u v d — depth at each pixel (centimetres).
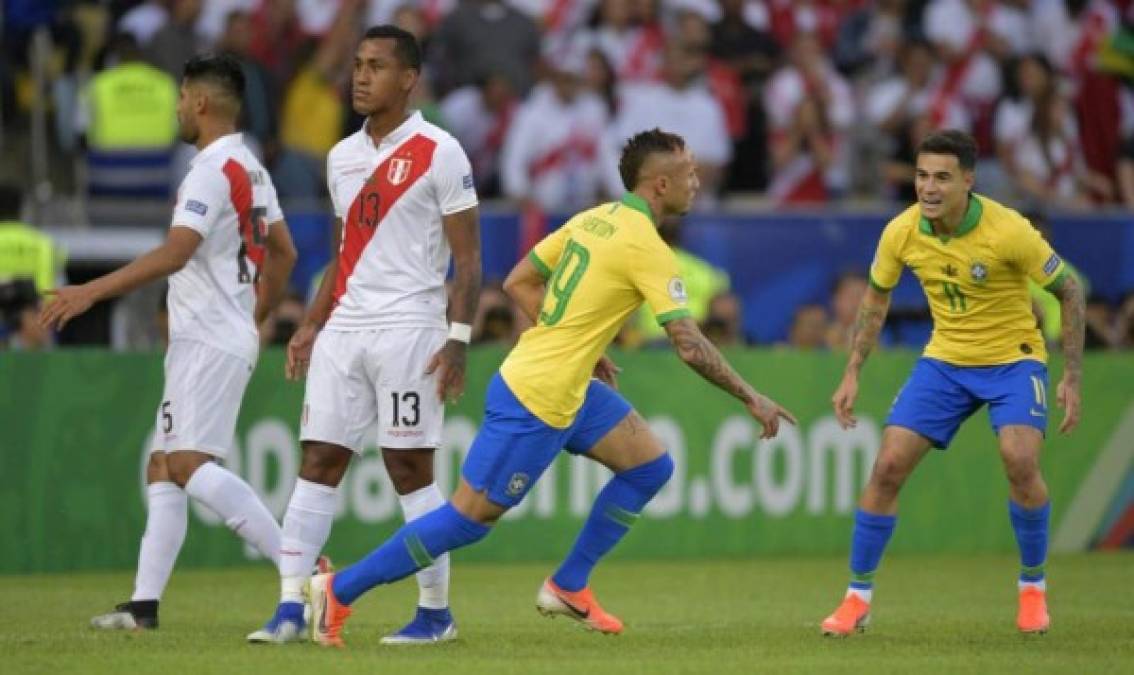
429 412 2641
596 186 5956
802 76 6278
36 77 5762
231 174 2861
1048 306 5319
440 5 6269
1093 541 4897
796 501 4656
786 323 5516
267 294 3023
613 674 2361
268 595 3584
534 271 2686
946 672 2422
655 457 2727
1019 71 6431
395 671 2352
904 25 6556
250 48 5816
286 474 4125
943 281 2889
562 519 4438
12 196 4734
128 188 5550
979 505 4828
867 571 2895
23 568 3922
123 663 2408
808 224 5516
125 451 4034
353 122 5916
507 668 2400
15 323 4603
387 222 2636
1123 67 6644
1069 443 4869
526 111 5931
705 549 4556
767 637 2875
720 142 6109
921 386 2930
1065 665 2506
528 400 2559
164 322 4628
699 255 5456
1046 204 6425
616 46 6241
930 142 2817
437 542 2570
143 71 5547
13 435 3912
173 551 2903
